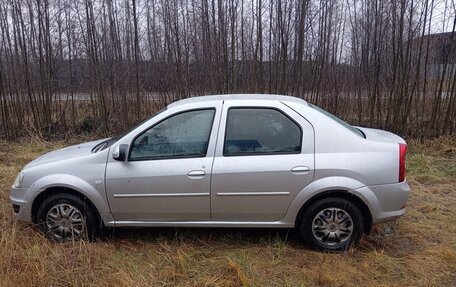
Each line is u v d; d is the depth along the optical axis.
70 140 9.15
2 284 3.08
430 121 8.94
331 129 3.70
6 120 9.26
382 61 9.30
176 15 9.72
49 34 9.45
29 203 3.86
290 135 3.70
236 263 3.43
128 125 9.55
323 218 3.68
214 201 3.68
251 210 3.69
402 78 8.59
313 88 9.57
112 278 3.23
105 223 3.84
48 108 9.62
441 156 7.56
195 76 9.72
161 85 9.97
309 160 3.61
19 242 3.70
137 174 3.71
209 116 3.77
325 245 3.70
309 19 9.56
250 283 3.21
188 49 9.83
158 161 3.73
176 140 3.77
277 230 4.14
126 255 3.67
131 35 9.94
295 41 9.40
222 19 9.30
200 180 3.65
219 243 3.91
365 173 3.58
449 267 3.51
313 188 3.59
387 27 8.98
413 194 5.45
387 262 3.55
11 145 8.73
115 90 9.72
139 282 3.20
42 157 4.25
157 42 10.32
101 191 3.77
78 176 3.79
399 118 8.84
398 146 3.70
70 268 3.35
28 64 9.40
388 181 3.60
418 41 8.88
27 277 3.17
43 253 3.54
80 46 10.10
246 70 9.58
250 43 9.62
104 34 9.59
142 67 10.05
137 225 3.84
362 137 3.80
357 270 3.43
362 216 3.69
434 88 9.10
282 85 9.24
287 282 3.23
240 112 3.76
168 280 3.26
